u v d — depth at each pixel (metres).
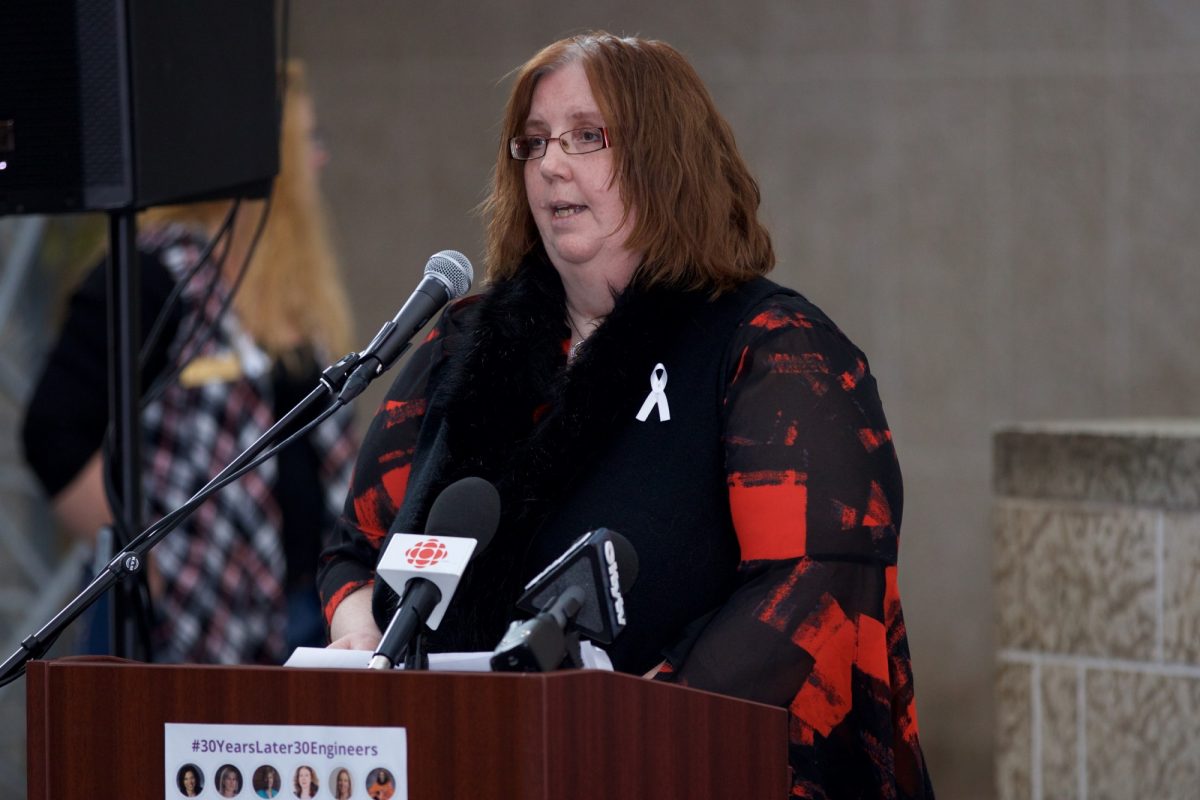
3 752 19.27
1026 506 12.74
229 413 12.75
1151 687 12.21
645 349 7.68
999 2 20.28
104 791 5.90
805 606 7.12
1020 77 20.20
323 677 5.70
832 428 7.38
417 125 23.02
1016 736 12.83
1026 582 12.75
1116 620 12.36
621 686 5.87
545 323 8.11
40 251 19.34
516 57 22.59
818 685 7.16
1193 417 19.53
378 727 5.63
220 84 10.53
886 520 7.39
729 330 7.70
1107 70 19.78
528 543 7.50
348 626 8.27
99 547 10.09
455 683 5.57
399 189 23.09
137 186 9.71
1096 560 12.41
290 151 13.63
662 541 7.48
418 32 22.98
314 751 5.70
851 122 21.05
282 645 12.81
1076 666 12.55
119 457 10.16
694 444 7.55
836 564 7.20
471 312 8.52
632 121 7.79
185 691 5.82
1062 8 19.97
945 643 20.73
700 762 6.26
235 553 12.65
